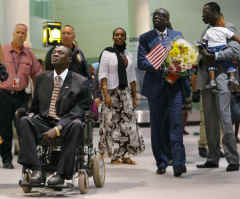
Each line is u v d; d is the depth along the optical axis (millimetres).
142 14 16859
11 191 4422
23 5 11453
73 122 4062
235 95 5891
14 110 6371
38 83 4430
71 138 4051
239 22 24125
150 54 5406
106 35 22906
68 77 4395
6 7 11391
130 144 6660
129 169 6043
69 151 4051
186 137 11367
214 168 6027
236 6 24078
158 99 5531
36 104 4457
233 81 5750
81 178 4219
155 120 5570
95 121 4750
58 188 4422
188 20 23516
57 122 4270
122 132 6664
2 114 6309
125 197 4090
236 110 5879
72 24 23328
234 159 5766
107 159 7273
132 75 6820
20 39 6391
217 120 6066
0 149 6293
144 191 4402
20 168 6254
